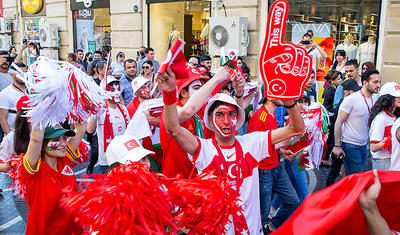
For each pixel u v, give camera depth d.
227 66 3.00
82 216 2.00
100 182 2.07
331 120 6.95
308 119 4.61
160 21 13.52
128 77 7.57
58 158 3.23
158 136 4.14
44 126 2.89
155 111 3.87
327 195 1.89
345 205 1.78
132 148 2.60
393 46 9.15
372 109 4.35
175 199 2.18
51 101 2.84
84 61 12.93
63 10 16.66
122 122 5.29
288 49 2.60
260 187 3.96
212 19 10.98
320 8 10.24
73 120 3.22
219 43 10.95
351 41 9.87
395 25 9.07
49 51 16.73
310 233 1.84
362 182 1.82
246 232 2.74
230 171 2.83
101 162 5.23
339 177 6.59
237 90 3.96
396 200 1.96
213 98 2.85
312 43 9.84
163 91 2.50
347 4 9.80
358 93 4.98
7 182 5.48
